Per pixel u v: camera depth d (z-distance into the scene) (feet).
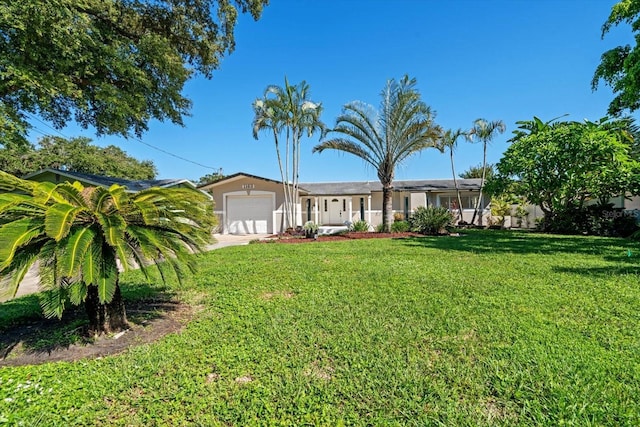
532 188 50.19
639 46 34.78
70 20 28.86
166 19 42.37
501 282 18.65
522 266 23.30
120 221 11.94
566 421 6.79
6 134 29.27
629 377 8.38
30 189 12.35
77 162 91.45
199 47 45.57
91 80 34.83
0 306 16.16
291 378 8.81
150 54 38.04
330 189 78.64
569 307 14.01
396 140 52.13
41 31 27.09
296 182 61.98
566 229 52.54
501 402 7.59
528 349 10.07
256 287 18.71
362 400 7.79
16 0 25.66
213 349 10.67
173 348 10.82
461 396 7.89
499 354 9.84
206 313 14.57
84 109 34.60
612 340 10.61
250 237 57.41
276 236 56.13
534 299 15.26
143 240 12.30
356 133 52.54
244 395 8.02
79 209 11.38
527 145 47.57
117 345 11.42
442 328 12.05
